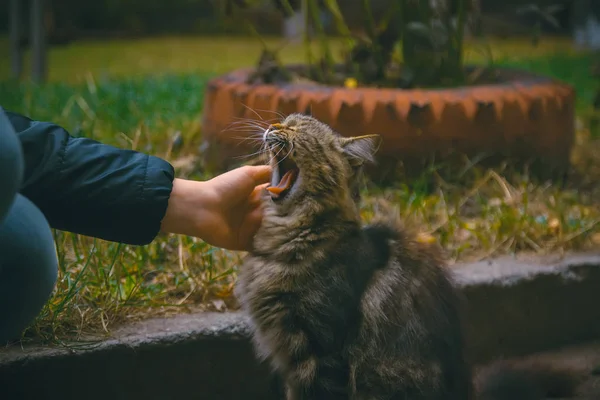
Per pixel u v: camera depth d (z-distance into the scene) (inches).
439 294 41.3
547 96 64.2
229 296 48.0
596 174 70.8
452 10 71.8
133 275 49.6
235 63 155.1
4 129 29.3
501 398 43.9
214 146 64.7
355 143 43.3
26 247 33.8
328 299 38.8
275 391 45.4
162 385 43.7
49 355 41.0
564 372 46.3
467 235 56.5
